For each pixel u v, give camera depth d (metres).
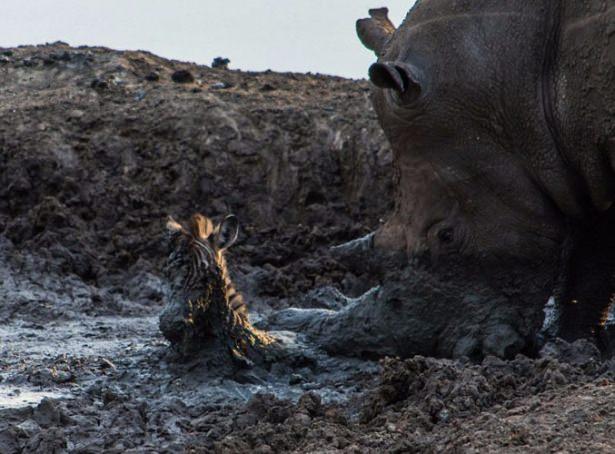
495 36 32.91
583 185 33.16
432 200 33.84
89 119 73.69
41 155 69.62
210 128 72.94
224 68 87.44
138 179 70.50
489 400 26.52
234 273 60.50
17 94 79.44
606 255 34.94
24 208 68.25
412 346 34.03
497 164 33.19
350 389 32.28
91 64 82.75
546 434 22.86
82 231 65.19
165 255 63.75
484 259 33.53
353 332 34.38
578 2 32.12
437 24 33.31
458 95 32.97
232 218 33.78
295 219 70.38
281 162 71.81
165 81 81.06
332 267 62.06
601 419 23.36
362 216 69.88
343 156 71.94
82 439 27.44
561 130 32.62
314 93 80.94
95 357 37.81
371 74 31.77
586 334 35.50
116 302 57.28
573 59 32.06
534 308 33.62
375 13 36.75
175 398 31.39
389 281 34.31
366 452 23.97
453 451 23.00
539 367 28.27
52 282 58.44
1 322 51.12
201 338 33.34
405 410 26.72
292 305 58.16
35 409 29.11
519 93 32.75
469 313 33.56
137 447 26.73
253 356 33.59
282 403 28.33
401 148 34.06
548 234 33.47
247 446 25.64
